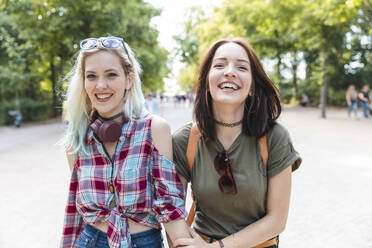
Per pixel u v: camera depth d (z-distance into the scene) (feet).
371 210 13.65
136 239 5.18
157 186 5.16
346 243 10.94
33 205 15.17
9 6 44.80
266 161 5.17
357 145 29.25
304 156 24.57
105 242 5.23
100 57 5.15
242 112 5.38
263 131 5.06
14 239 11.74
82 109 5.52
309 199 15.10
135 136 5.25
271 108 5.33
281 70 101.81
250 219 5.35
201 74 5.50
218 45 5.48
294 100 101.71
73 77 5.52
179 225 5.16
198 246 5.00
